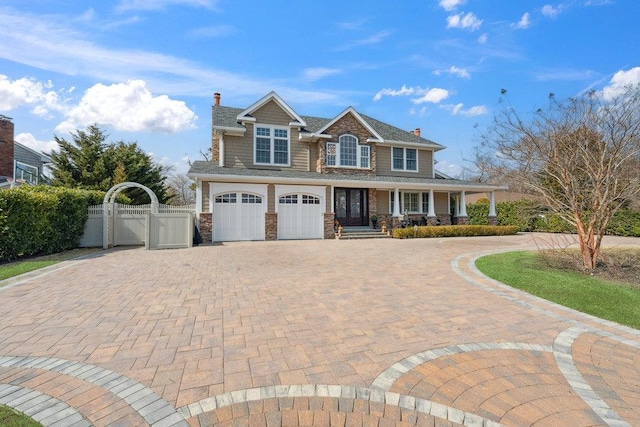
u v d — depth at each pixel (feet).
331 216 56.65
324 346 12.09
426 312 16.03
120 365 10.64
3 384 9.46
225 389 9.21
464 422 7.92
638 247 40.27
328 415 8.13
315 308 16.60
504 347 12.16
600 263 27.58
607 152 25.25
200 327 13.98
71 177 72.74
